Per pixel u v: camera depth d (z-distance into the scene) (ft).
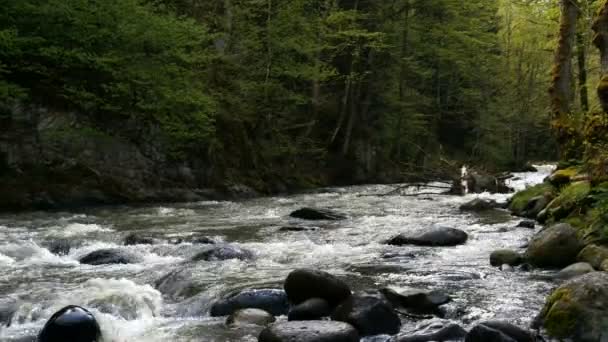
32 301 24.03
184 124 70.38
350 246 36.19
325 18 101.24
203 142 73.87
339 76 110.93
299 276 23.20
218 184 73.97
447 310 22.00
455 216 49.60
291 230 42.65
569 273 26.58
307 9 105.60
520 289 24.88
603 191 31.04
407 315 22.04
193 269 29.43
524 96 143.74
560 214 38.37
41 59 61.72
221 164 76.43
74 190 60.39
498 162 137.59
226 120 81.87
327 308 22.21
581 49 77.82
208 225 46.03
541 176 105.40
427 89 144.56
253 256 33.04
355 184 107.86
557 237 28.71
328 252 34.12
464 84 148.66
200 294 25.14
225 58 85.10
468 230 40.42
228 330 21.26
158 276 28.78
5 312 22.79
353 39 108.27
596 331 18.65
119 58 62.85
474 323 20.84
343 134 112.16
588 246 28.02
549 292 24.34
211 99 75.36
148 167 67.00
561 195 41.86
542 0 100.01
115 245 37.27
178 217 51.67
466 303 22.94
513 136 147.33
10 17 58.75
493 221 45.42
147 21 65.51
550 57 142.31
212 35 78.38
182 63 76.43
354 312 20.79
